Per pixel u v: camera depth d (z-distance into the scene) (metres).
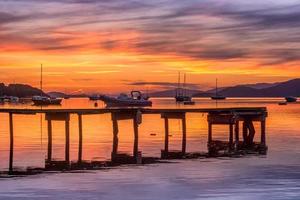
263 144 45.75
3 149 41.47
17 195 21.98
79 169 30.03
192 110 50.50
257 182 25.06
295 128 68.12
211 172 28.48
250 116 53.28
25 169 30.17
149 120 96.12
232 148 42.84
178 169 29.73
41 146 44.31
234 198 21.44
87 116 115.44
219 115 50.94
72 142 48.41
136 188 23.67
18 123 82.00
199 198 21.56
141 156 37.00
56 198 21.48
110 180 25.83
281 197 21.50
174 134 58.91
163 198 21.61
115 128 48.34
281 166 30.83
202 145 45.72
